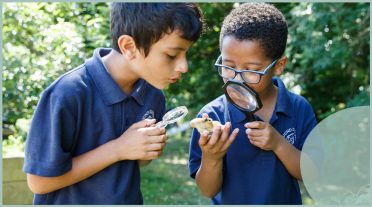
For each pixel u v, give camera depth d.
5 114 4.49
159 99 2.19
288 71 6.81
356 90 7.16
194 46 7.35
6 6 4.34
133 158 1.89
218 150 2.03
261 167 2.20
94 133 1.93
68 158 1.85
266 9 2.13
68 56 4.27
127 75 1.97
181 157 9.01
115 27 1.94
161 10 1.80
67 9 4.82
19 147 4.29
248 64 2.03
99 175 1.94
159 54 1.83
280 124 2.25
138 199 2.05
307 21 6.11
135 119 2.06
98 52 2.02
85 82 1.92
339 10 6.06
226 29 2.10
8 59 4.30
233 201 2.21
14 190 3.53
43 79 4.23
